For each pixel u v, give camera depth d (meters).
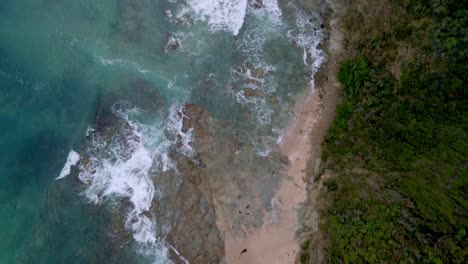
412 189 34.09
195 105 41.06
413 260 32.16
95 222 38.19
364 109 38.25
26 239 36.94
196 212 39.41
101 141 39.69
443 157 33.19
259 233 39.81
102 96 40.38
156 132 40.47
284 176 40.56
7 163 38.06
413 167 34.53
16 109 38.91
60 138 39.16
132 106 40.59
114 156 39.69
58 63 40.16
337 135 39.72
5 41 39.66
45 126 39.19
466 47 33.12
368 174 36.81
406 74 36.12
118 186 39.25
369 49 38.75
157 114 40.72
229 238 39.69
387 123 36.62
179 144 40.41
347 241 36.19
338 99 40.72
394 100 36.62
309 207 39.66
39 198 37.88
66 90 39.97
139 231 38.69
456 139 32.91
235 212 40.00
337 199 38.22
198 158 40.31
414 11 36.19
